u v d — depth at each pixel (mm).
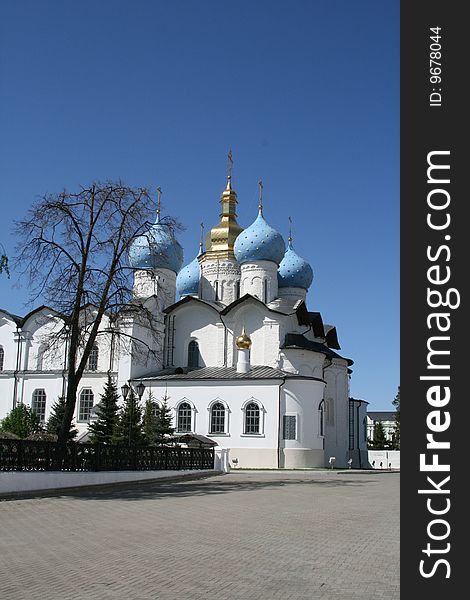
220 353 59844
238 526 16688
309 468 52812
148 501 23172
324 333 65750
